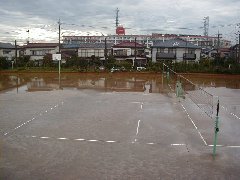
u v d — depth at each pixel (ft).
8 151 23.29
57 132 28.73
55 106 42.04
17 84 68.59
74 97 50.42
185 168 20.43
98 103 44.98
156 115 36.96
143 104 44.50
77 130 29.53
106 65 108.37
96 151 23.54
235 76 91.25
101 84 70.38
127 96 52.31
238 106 43.91
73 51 153.17
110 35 230.27
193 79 85.15
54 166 20.47
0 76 87.97
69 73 96.78
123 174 19.39
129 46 145.28
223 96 53.83
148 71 99.35
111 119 34.47
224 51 176.86
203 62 105.09
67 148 24.16
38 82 73.15
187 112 38.99
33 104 43.50
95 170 19.93
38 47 156.25
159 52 130.31
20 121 33.04
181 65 100.48
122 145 25.09
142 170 20.04
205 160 21.89
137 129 30.22
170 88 64.28
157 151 23.72
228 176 19.25
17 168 20.03
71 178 18.66
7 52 158.10
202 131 29.78
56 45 157.79
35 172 19.44
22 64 111.86
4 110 39.09
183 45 130.82
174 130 30.04
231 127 31.71
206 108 41.81
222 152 23.66
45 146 24.58
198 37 220.23
